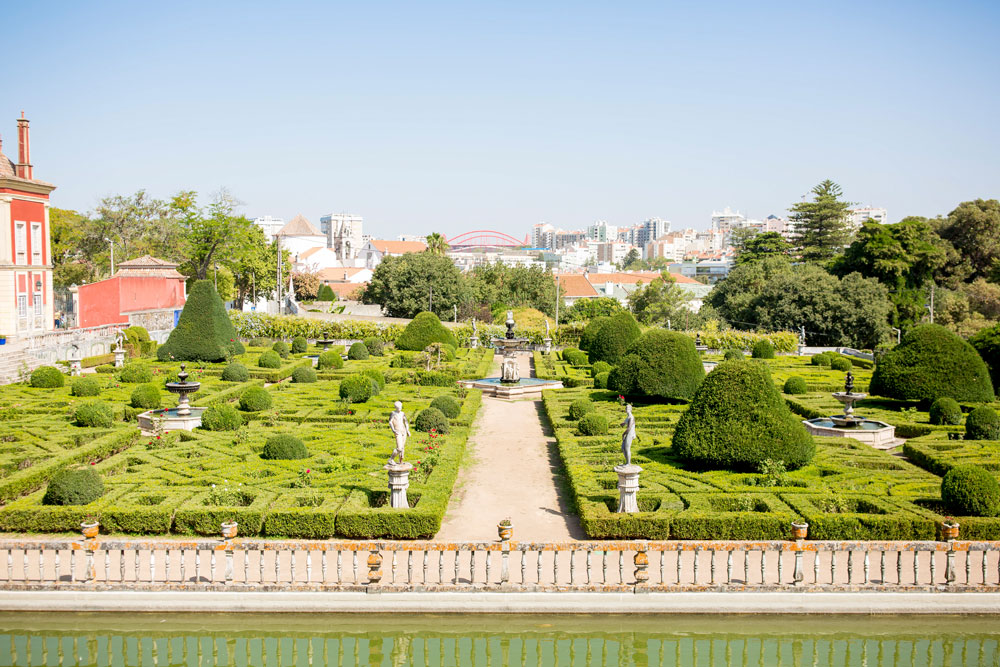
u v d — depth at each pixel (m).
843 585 14.29
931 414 27.91
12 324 42.47
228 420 25.56
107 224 69.31
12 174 43.28
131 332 45.31
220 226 68.88
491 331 59.66
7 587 14.30
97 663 13.74
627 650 13.89
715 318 76.88
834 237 91.75
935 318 66.69
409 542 14.37
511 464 23.72
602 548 14.32
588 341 49.09
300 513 16.67
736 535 16.50
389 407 30.28
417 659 13.93
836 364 44.41
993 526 16.17
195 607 14.03
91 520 16.20
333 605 13.98
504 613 13.97
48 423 25.52
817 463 21.53
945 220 79.31
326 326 58.41
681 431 21.31
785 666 13.71
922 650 13.76
